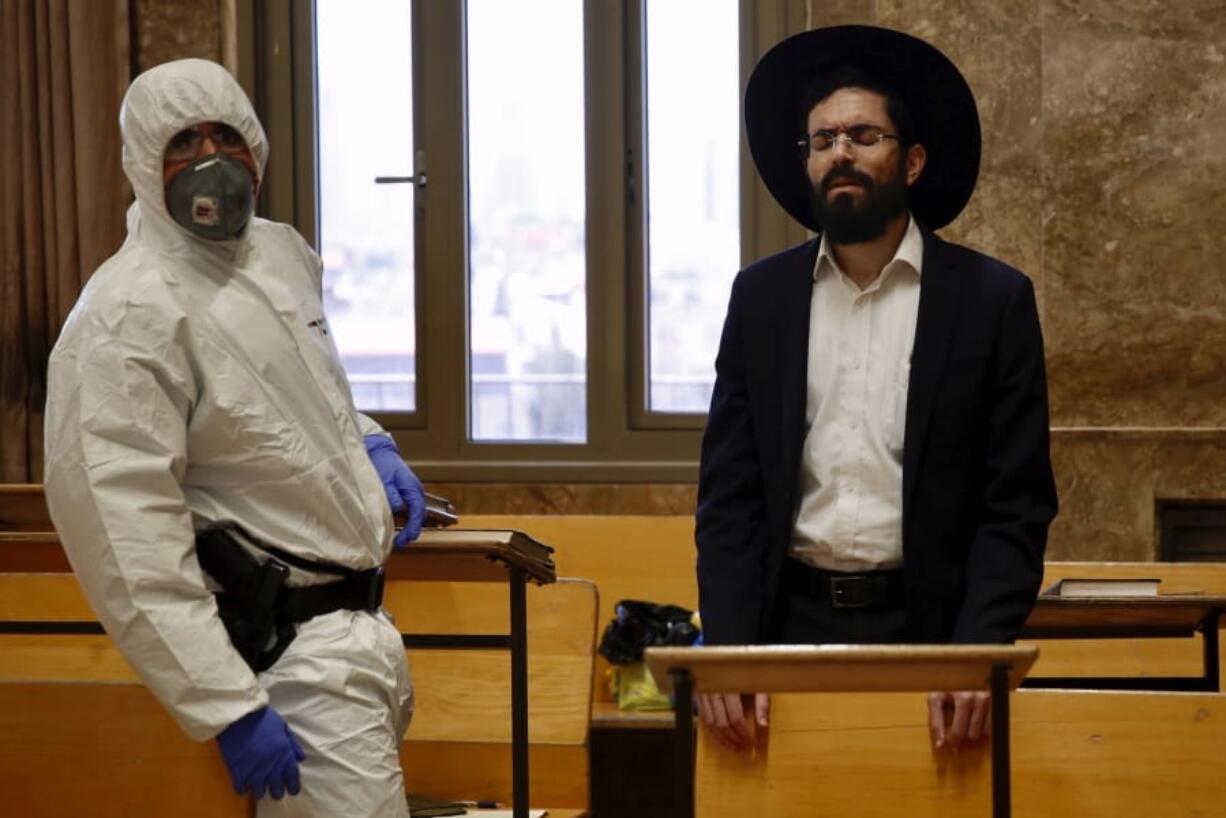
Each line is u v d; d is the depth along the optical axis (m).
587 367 6.35
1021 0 5.91
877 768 2.99
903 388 3.12
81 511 2.80
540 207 6.38
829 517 3.12
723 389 3.26
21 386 6.20
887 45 3.25
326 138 6.45
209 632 2.81
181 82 2.99
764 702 3.02
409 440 6.41
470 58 6.40
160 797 2.94
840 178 3.12
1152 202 5.88
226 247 3.04
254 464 2.96
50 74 6.18
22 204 6.19
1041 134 5.92
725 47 6.33
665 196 6.36
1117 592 3.99
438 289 6.38
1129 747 3.07
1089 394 5.92
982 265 3.16
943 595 3.05
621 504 6.27
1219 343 5.86
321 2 6.43
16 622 4.51
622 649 5.18
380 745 2.99
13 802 2.98
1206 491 5.84
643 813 5.50
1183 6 5.86
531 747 4.07
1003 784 2.29
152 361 2.85
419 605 4.42
